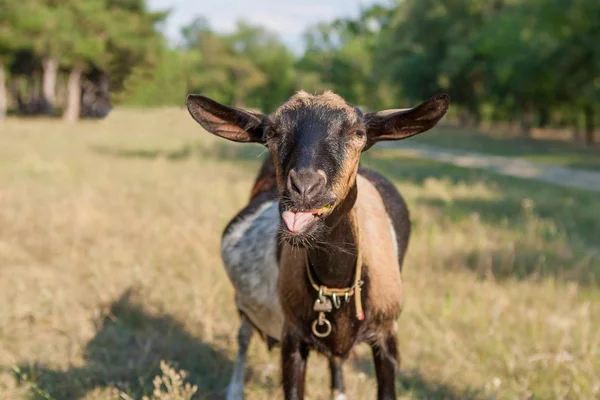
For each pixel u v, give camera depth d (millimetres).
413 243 8039
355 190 2924
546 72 35031
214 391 4695
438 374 4984
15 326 5465
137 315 5793
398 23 62312
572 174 22688
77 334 5434
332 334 3273
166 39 51656
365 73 80688
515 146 36375
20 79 59406
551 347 5355
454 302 6137
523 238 8719
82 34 43938
